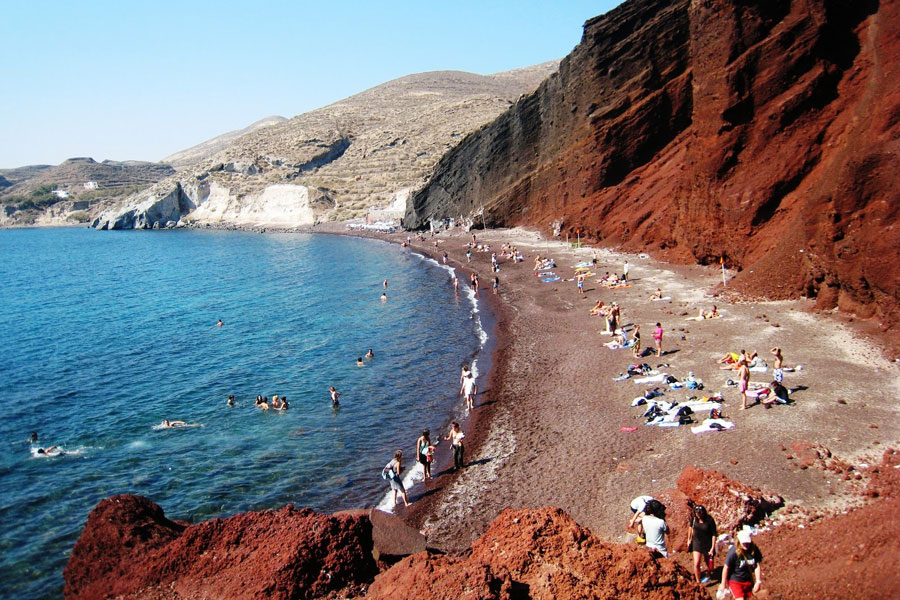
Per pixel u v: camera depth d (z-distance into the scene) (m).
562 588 10.38
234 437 25.28
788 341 26.00
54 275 84.94
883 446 16.92
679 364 25.73
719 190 39.69
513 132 80.94
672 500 14.15
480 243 74.31
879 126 26.50
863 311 26.77
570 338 33.00
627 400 23.34
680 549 13.06
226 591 11.47
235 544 12.56
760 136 38.03
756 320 29.41
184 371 35.38
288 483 21.00
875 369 22.12
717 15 38.94
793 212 35.88
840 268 27.19
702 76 40.41
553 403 24.45
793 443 17.50
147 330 46.94
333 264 78.56
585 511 16.47
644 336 30.22
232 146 182.12
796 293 31.52
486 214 81.62
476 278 51.59
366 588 11.65
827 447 17.22
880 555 10.75
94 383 34.03
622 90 61.56
